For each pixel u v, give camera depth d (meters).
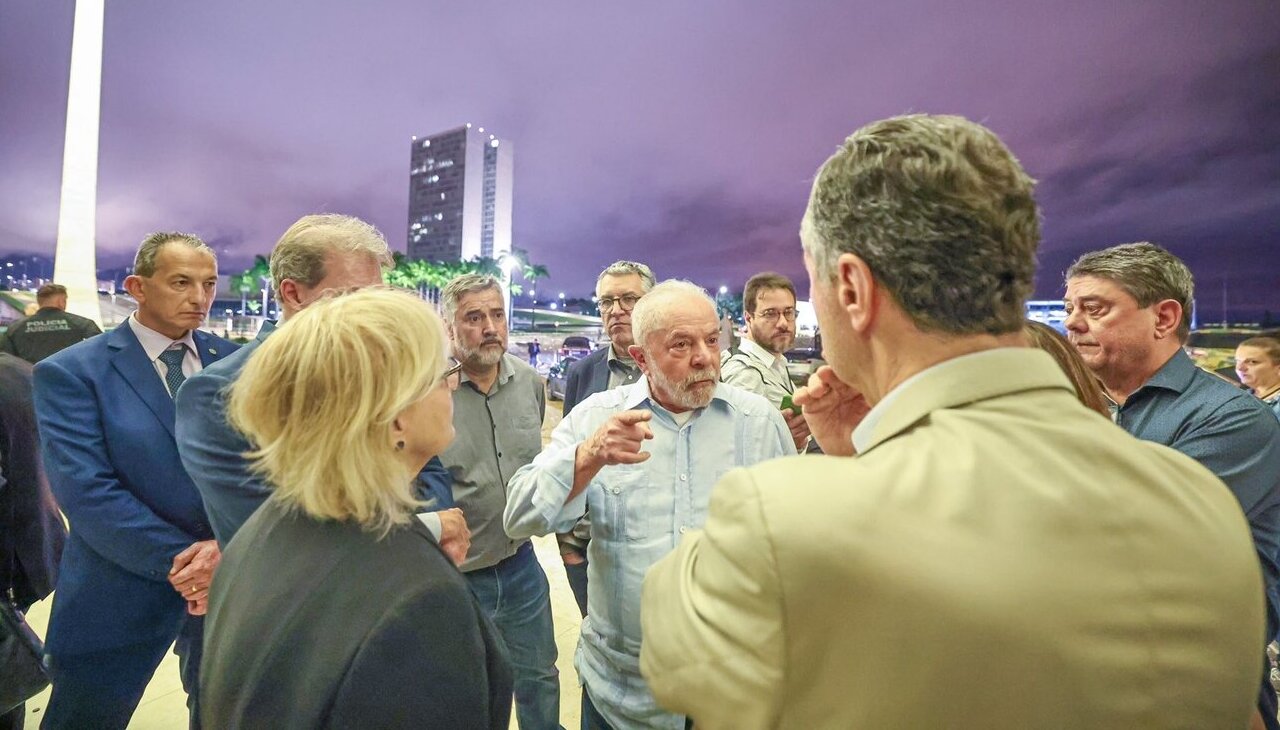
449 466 2.22
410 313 0.84
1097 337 1.67
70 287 16.14
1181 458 0.61
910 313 0.60
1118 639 0.48
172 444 1.92
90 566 1.86
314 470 0.77
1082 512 0.51
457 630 0.76
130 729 2.42
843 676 0.49
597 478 1.57
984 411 0.57
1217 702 0.50
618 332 2.99
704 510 1.55
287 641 0.74
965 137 0.61
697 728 0.57
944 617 0.47
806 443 2.08
